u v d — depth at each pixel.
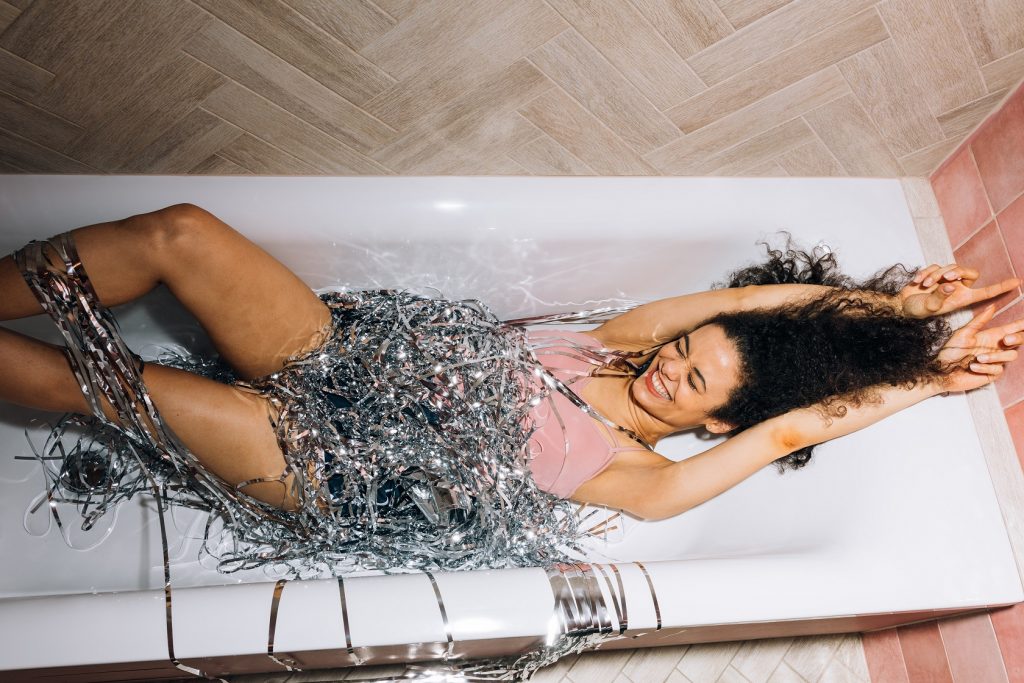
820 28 1.37
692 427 1.50
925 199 1.58
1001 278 1.42
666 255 1.47
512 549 1.30
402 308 1.31
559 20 1.37
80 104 1.46
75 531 1.28
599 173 1.71
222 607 1.00
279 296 1.14
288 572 1.34
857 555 1.24
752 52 1.42
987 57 1.38
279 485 1.20
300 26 1.35
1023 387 1.34
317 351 1.23
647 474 1.38
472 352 1.30
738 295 1.45
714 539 1.48
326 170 1.67
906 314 1.40
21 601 0.97
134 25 1.33
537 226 1.38
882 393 1.36
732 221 1.46
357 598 1.03
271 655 1.02
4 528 1.24
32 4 1.29
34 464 1.28
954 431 1.36
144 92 1.45
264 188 1.29
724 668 1.63
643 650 1.63
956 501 1.30
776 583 1.17
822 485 1.39
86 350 1.07
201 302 1.10
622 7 1.34
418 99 1.50
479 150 1.63
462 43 1.40
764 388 1.37
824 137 1.59
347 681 1.24
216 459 1.15
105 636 0.95
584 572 1.13
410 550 1.28
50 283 1.04
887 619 1.36
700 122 1.56
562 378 1.46
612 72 1.46
